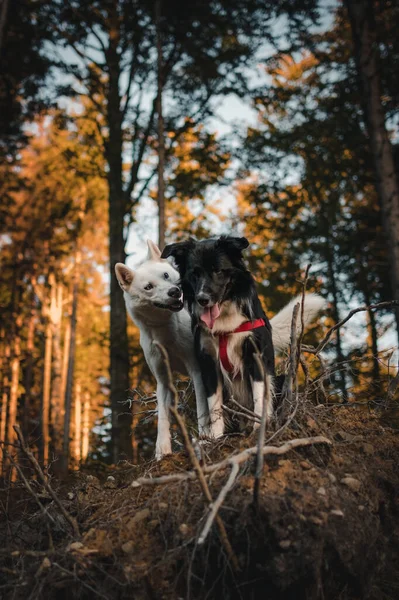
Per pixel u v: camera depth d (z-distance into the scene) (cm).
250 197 1756
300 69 1767
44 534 420
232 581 343
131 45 1509
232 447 425
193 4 1396
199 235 1638
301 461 381
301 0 1349
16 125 1711
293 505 342
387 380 590
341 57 1617
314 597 335
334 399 559
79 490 455
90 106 1727
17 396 2025
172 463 430
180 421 311
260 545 337
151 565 349
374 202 1784
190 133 1498
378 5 1474
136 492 408
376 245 1571
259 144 1591
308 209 1827
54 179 2303
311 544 334
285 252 1838
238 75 1447
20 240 2145
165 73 1475
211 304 479
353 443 424
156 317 521
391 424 479
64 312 2981
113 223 1433
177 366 555
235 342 491
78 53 1505
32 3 1472
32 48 1511
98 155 1605
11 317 2031
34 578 353
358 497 376
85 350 2891
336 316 1556
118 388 1266
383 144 1303
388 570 382
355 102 1557
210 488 362
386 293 1547
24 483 402
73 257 2688
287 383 435
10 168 1970
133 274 526
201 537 294
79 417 2812
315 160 1678
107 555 353
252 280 509
